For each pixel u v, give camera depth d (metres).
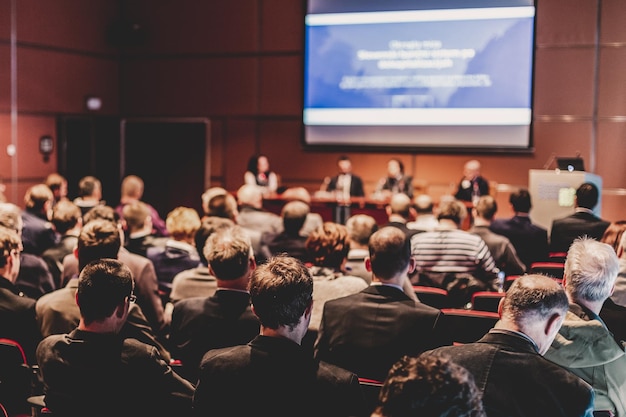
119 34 10.43
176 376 2.50
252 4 10.15
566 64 8.80
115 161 10.82
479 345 2.21
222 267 2.87
